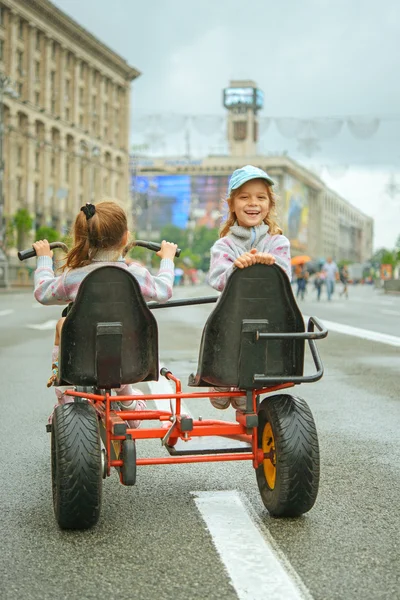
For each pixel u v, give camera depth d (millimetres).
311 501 3291
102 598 2529
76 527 3221
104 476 3324
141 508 3557
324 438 5105
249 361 3260
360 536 3135
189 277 96188
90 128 89062
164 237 144375
